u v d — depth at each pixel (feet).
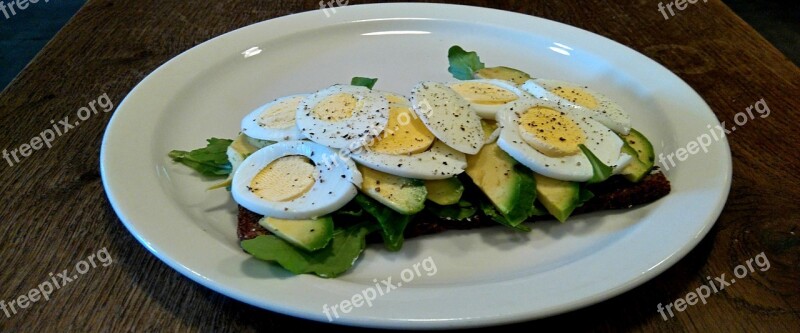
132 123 1.01
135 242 0.85
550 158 0.91
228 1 1.53
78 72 1.23
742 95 1.17
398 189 0.87
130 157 0.94
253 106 1.17
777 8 2.25
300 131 0.93
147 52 1.31
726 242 0.86
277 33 1.32
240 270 0.76
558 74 1.28
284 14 1.48
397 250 0.88
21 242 0.84
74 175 0.96
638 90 1.17
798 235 0.87
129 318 0.75
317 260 0.80
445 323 0.69
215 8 1.50
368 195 0.87
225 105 1.16
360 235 0.85
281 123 0.97
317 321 0.71
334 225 0.87
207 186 0.97
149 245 0.78
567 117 0.98
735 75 1.24
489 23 1.38
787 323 0.75
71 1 2.24
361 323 0.69
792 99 1.16
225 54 1.25
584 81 1.25
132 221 0.81
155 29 1.40
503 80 1.10
